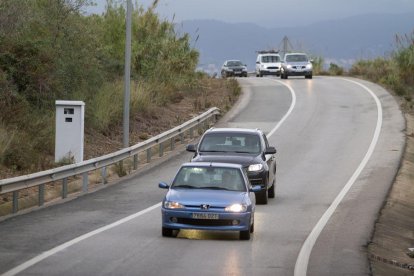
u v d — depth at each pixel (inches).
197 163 1237.1
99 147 2122.3
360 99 3321.9
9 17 1987.0
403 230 1391.5
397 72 3742.6
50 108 2079.2
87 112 2224.4
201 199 1132.5
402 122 2770.7
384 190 1723.7
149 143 2048.5
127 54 1993.1
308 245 1108.5
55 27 2165.4
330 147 2357.3
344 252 1067.9
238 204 1131.9
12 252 985.5
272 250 1065.5
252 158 1521.9
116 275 869.2
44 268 892.0
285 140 2476.6
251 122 2807.6
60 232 1151.0
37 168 1716.3
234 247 1082.7
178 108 2878.9
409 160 2171.5
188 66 3270.2
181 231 1219.2
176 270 909.8
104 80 2480.3
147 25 3198.8
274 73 4849.9
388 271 1006.4
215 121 2817.4
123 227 1221.1
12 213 1336.1
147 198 1555.1
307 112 3016.7
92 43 2290.8
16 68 2027.6
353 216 1406.3
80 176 1844.2
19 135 1809.8
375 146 2359.7
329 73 4948.3
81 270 887.7
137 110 2539.4
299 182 1841.8
